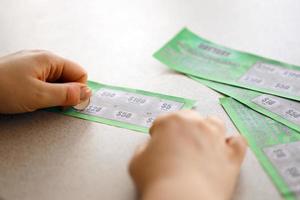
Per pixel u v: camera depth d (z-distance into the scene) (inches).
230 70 17.6
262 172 13.0
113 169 13.5
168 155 12.2
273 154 13.5
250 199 12.3
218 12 22.5
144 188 11.9
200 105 15.8
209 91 16.5
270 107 15.3
